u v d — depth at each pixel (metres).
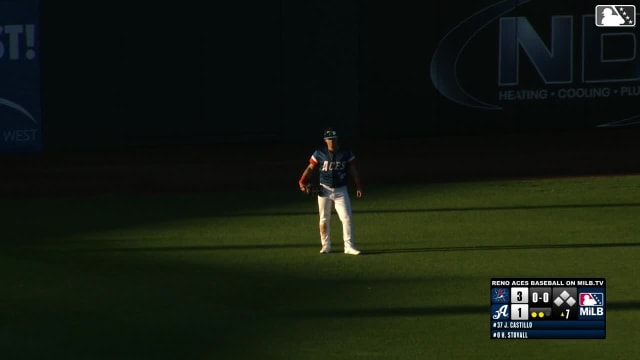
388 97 122.25
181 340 56.06
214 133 119.56
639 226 81.62
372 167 108.25
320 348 54.69
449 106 123.62
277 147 119.12
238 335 56.78
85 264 71.81
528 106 125.06
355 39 120.69
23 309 61.69
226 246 76.50
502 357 53.34
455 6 122.50
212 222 84.62
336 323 58.62
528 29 124.12
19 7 114.12
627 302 62.03
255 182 101.81
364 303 62.25
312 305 61.97
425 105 123.12
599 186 97.69
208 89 118.88
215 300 63.09
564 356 53.50
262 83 119.75
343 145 119.69
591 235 78.75
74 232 81.69
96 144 117.44
